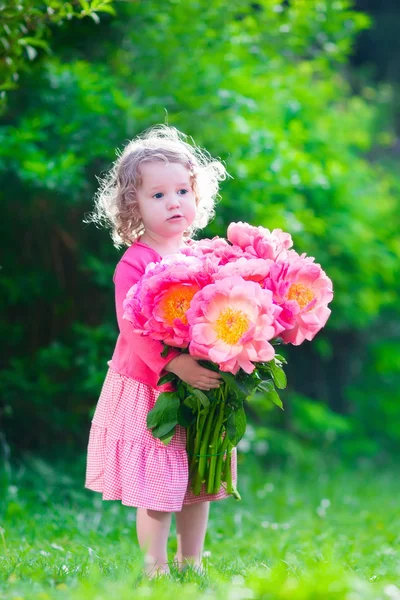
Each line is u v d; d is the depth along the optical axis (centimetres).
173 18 674
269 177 659
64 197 611
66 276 688
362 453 1045
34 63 586
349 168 848
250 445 736
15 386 668
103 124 620
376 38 1359
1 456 664
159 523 314
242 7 701
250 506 615
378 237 892
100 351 663
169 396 306
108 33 664
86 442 704
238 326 275
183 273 289
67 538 424
